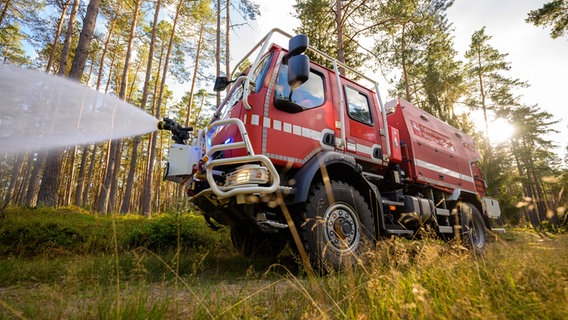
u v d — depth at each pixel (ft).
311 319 5.18
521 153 93.20
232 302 6.38
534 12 47.96
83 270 9.62
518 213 44.27
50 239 16.22
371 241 12.01
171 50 69.41
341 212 12.16
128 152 115.75
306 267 7.68
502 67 85.10
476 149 25.94
